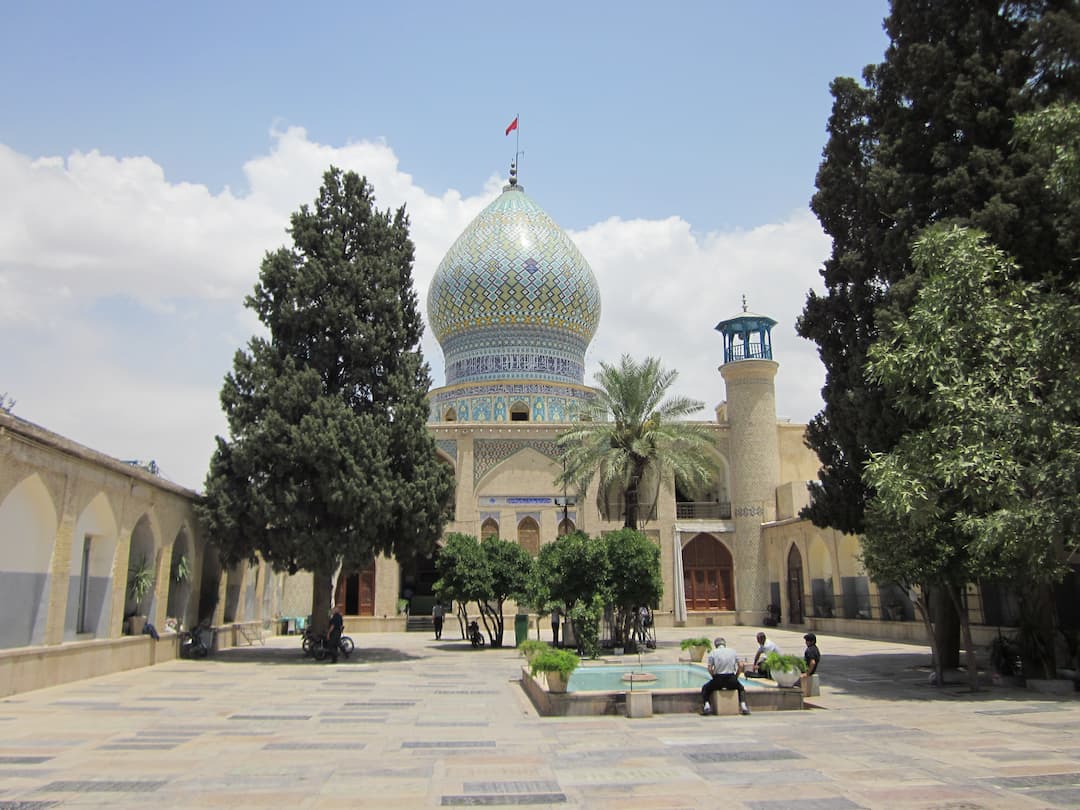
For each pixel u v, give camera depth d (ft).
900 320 49.21
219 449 74.84
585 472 94.32
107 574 59.52
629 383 91.97
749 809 22.77
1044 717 39.88
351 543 71.67
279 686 53.98
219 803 23.66
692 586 129.39
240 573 92.68
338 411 73.00
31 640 49.83
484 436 129.18
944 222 52.01
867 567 55.62
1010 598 76.48
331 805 23.45
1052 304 43.04
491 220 147.02
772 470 130.11
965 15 59.06
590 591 76.89
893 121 62.13
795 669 46.26
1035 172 51.60
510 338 142.00
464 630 102.53
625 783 26.05
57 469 50.31
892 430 57.06
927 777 26.58
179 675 59.72
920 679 56.75
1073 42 51.67
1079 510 39.45
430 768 28.50
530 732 36.37
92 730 36.37
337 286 78.89
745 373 132.46
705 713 41.42
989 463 42.19
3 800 23.97
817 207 67.31
